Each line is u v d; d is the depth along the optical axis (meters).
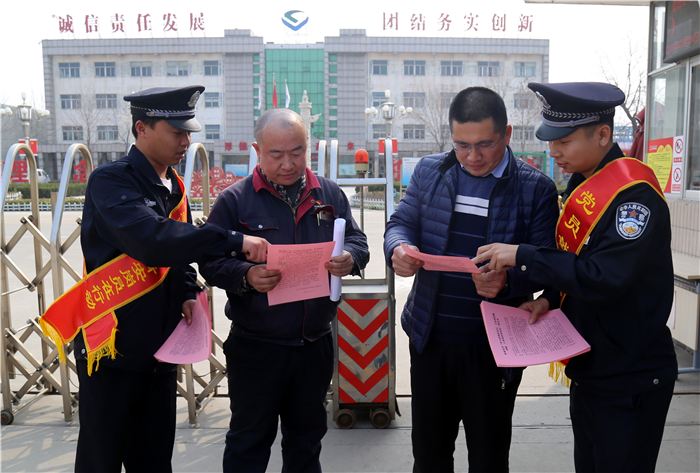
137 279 1.66
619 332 1.45
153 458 1.83
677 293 3.47
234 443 1.80
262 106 38.00
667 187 4.13
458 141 1.60
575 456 1.67
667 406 1.48
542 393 3.06
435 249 1.76
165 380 1.80
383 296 2.52
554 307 1.70
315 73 38.75
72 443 2.48
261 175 1.78
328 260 1.66
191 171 2.84
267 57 38.59
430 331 1.74
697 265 3.53
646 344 1.43
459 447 2.45
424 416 1.83
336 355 2.56
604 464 1.47
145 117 1.64
